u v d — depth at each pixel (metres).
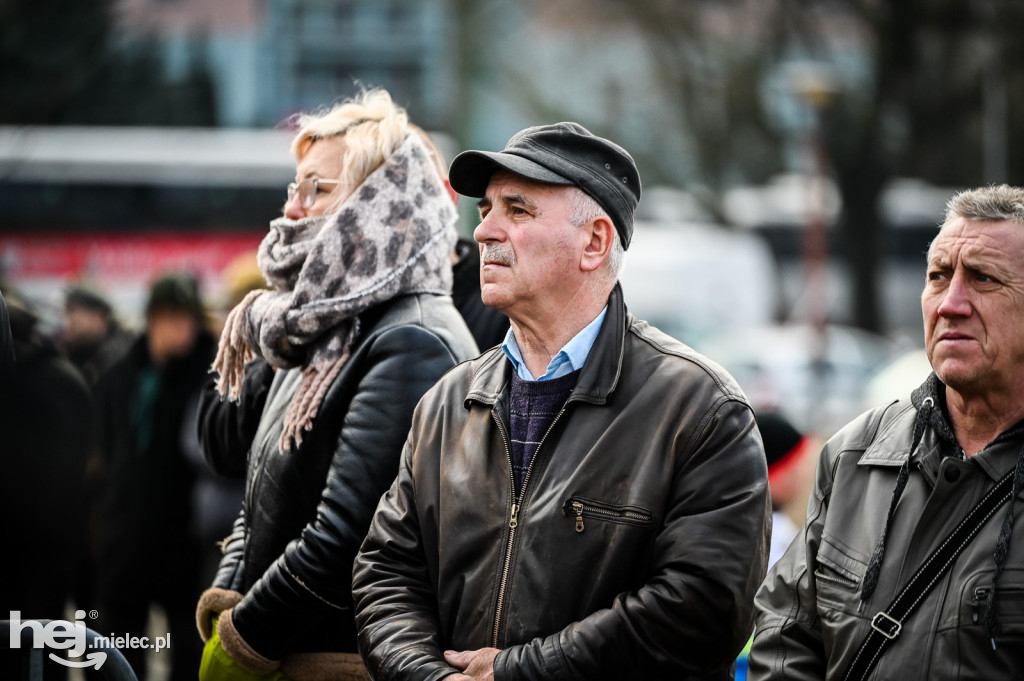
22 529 11.23
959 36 57.38
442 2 69.81
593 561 6.64
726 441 6.71
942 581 6.14
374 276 8.18
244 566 8.58
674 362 6.98
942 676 5.98
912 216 74.62
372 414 7.84
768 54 62.22
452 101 69.38
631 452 6.74
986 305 6.33
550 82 73.12
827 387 49.81
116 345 17.88
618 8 67.00
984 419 6.41
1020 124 59.19
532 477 6.87
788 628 6.73
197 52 59.12
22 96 48.38
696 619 6.41
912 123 58.88
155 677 15.57
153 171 42.66
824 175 56.53
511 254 7.07
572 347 7.07
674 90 64.19
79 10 48.78
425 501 7.23
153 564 14.83
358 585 7.27
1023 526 6.02
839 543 6.59
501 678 6.46
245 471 9.94
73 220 42.41
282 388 8.71
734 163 66.19
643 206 75.31
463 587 6.94
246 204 42.78
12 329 11.35
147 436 14.94
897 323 74.56
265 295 8.67
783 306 75.12
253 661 7.83
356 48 68.00
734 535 6.54
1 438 11.11
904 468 6.48
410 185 8.38
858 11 58.34
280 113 63.47
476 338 9.30
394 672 6.76
